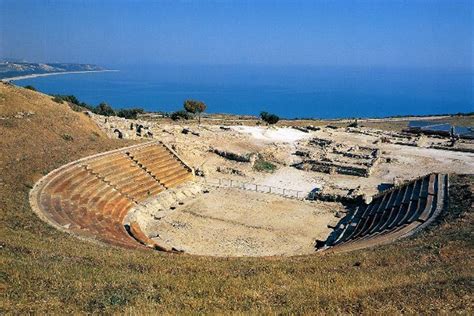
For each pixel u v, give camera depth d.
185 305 17.97
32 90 71.00
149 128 70.44
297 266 25.77
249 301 18.73
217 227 42.06
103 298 18.09
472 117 146.88
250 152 66.00
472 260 24.12
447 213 37.28
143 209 44.69
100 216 38.94
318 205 48.81
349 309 17.09
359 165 61.12
